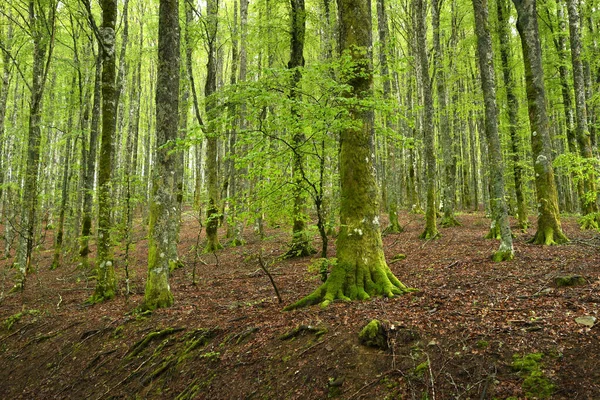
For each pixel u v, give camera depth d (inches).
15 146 839.1
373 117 269.6
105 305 355.3
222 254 589.9
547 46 701.9
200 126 226.8
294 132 234.5
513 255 325.4
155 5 938.1
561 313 183.0
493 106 348.5
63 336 301.6
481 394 141.5
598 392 128.5
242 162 235.9
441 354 166.6
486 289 241.4
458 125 951.6
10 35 666.2
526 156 620.1
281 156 248.5
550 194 377.4
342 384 169.3
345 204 265.3
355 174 261.3
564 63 566.6
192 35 599.8
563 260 293.3
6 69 670.5
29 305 402.3
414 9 829.2
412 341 179.5
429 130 535.8
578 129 479.2
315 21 544.4
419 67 853.2
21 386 265.9
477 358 159.2
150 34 841.5
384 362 172.7
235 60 714.2
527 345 159.9
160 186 319.6
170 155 320.5
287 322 231.1
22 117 789.2
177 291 382.9
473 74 781.9
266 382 189.6
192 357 229.0
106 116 382.3
